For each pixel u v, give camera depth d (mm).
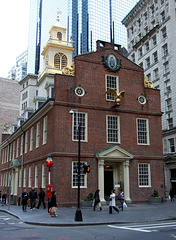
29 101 65500
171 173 45500
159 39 52281
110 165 28234
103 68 28578
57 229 13836
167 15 50969
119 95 27766
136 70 30391
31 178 31594
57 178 24125
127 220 16359
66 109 25844
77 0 130125
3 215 21484
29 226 15109
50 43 43750
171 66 47812
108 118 27859
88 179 25328
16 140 41594
